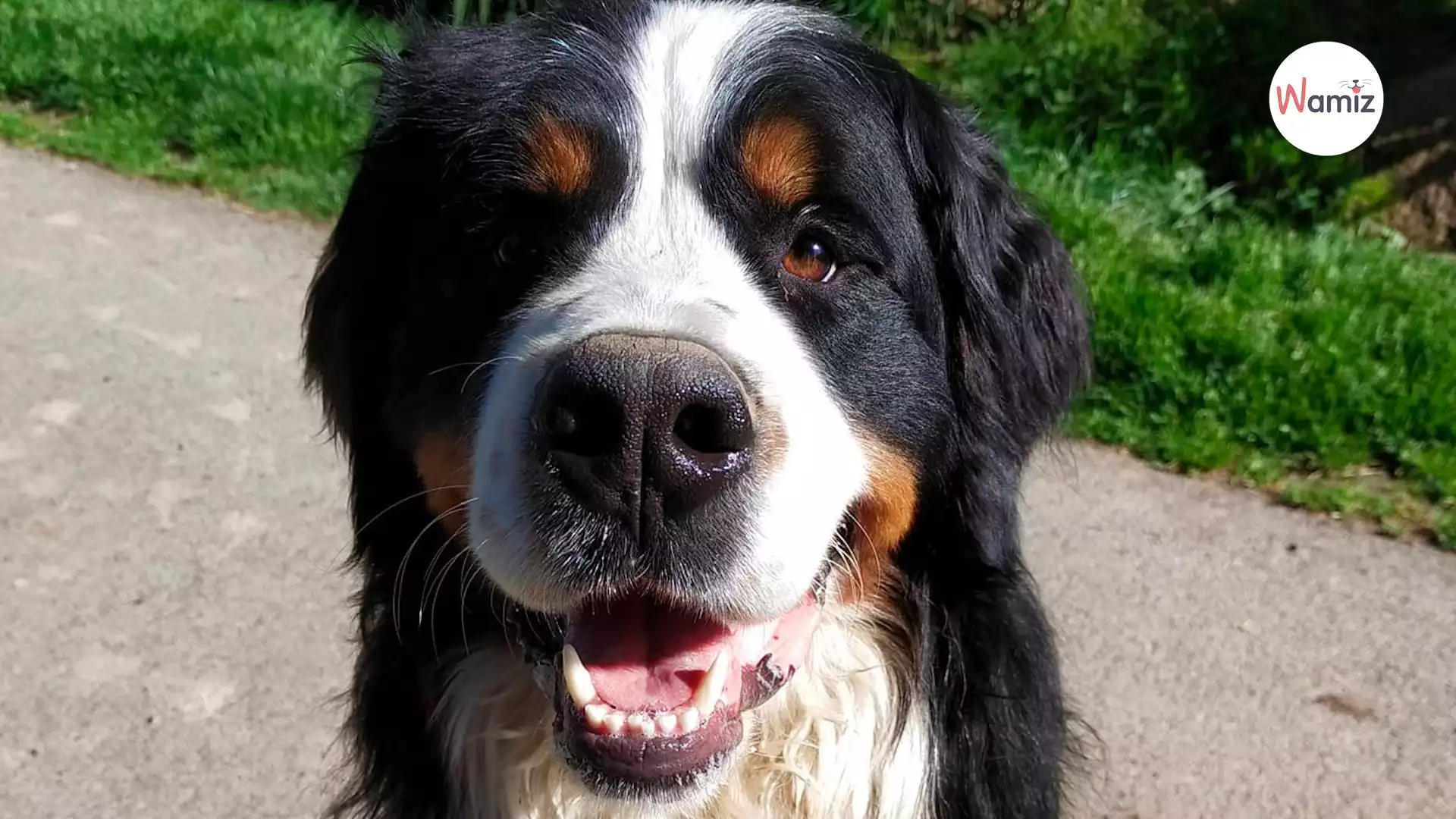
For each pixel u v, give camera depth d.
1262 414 0.86
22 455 0.78
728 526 0.33
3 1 1.47
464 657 0.43
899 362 0.40
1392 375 0.88
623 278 0.36
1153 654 0.67
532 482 0.33
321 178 1.17
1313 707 0.64
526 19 0.43
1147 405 0.88
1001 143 0.58
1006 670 0.44
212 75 1.31
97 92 1.32
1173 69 1.36
